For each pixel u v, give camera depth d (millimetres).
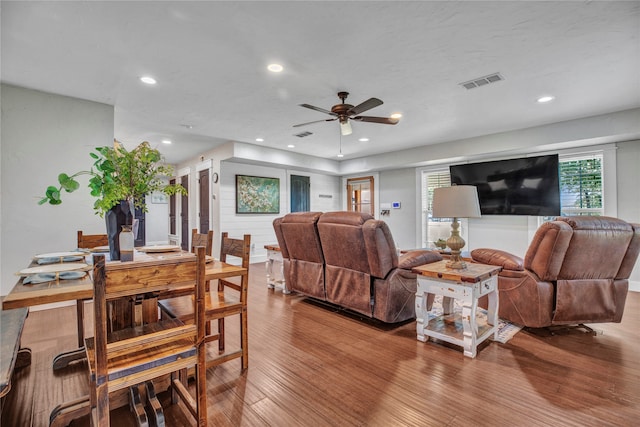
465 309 2236
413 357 2225
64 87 3133
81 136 3443
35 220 3217
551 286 2553
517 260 2727
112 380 1209
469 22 2096
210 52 2469
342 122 3361
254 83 3053
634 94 3350
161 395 1787
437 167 6309
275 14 1998
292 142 5648
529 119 4207
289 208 7117
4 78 2928
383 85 3107
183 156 7098
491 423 1513
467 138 5277
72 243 3391
